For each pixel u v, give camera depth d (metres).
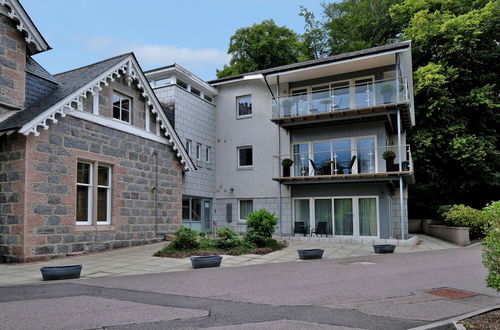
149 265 10.62
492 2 25.86
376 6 31.67
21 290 7.40
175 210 16.81
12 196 11.15
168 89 20.81
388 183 19.39
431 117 24.50
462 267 10.30
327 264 10.90
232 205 23.30
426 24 25.84
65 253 11.98
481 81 26.50
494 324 5.15
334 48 32.12
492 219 5.81
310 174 20.33
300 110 20.53
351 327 5.08
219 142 23.98
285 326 5.08
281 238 18.70
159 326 5.04
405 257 12.50
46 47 13.02
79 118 12.76
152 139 15.86
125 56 14.59
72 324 5.11
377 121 19.92
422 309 6.07
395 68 20.06
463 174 25.27
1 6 11.94
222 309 5.96
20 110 12.26
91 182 13.24
